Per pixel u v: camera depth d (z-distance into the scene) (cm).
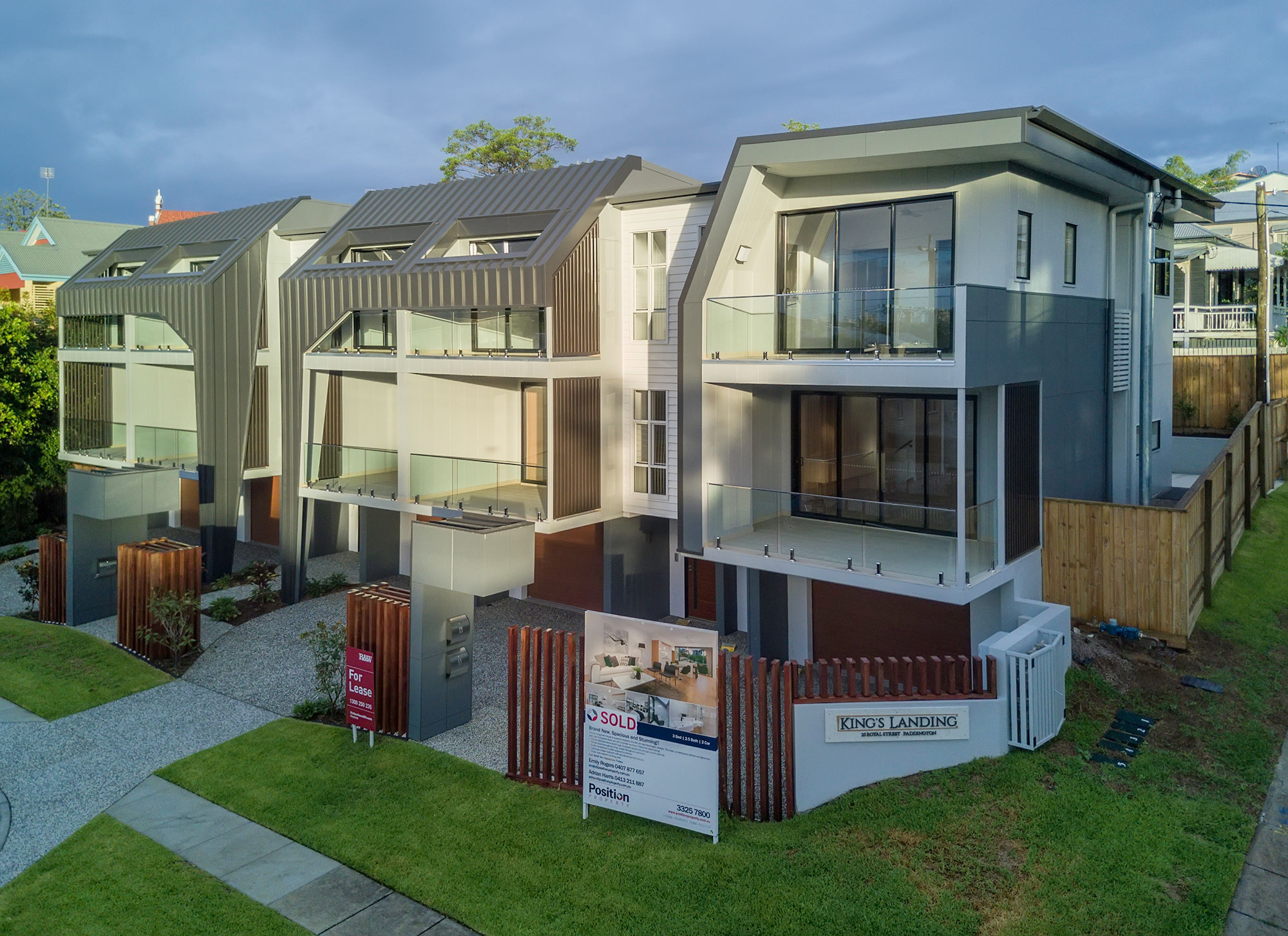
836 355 1357
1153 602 1366
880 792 1057
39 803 1195
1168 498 2070
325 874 1008
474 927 905
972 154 1280
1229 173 6053
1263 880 888
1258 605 1511
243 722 1441
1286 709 1216
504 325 1736
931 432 1437
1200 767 1078
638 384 1770
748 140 1408
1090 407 1648
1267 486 2100
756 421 1595
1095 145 1403
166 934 903
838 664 1091
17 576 2369
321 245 2130
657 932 877
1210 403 2512
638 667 1055
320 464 2083
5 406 2712
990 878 909
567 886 959
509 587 1294
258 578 2188
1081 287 1590
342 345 2053
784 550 1449
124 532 2011
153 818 1141
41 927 918
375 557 2228
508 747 1238
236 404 2266
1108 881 890
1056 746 1126
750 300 1438
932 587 1268
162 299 2303
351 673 1322
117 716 1473
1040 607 1333
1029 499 1427
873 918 869
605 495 1775
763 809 1063
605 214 1739
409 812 1127
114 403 2694
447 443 1973
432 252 1895
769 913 889
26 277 4669
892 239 1420
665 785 1043
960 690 1112
